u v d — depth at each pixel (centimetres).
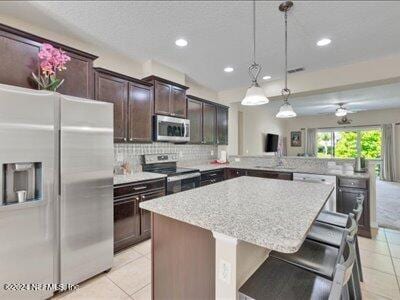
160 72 338
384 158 786
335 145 908
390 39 262
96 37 256
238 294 104
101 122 207
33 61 191
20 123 155
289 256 132
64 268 181
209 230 117
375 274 211
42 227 168
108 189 213
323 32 246
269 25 231
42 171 167
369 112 809
